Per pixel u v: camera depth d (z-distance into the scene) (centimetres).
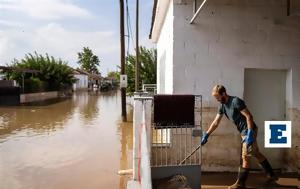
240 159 701
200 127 679
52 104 2991
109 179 739
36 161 905
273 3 725
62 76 4559
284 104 754
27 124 1662
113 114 2145
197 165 611
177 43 723
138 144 580
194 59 724
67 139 1234
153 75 2609
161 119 599
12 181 732
